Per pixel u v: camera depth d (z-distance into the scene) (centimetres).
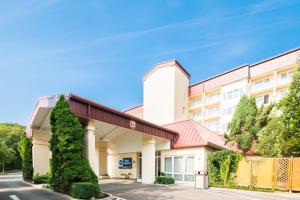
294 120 2212
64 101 1783
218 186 2311
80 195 1527
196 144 2605
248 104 2989
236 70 5338
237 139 2947
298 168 1967
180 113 4800
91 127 1938
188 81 5338
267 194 1895
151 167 2683
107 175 3397
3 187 2342
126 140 3209
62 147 1698
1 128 8406
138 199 1591
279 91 4625
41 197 1639
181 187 2331
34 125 2516
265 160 2130
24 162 3072
